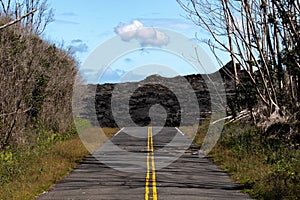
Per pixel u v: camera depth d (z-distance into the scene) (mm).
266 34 25828
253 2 25656
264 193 14469
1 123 22172
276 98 25156
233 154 24234
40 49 26688
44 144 26984
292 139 22891
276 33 25125
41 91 27344
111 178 18500
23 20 25000
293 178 15148
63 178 18531
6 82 22516
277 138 23594
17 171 18500
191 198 14227
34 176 17875
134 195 14680
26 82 23906
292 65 21203
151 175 19359
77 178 18531
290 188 14188
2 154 19938
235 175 18969
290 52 20781
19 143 23797
